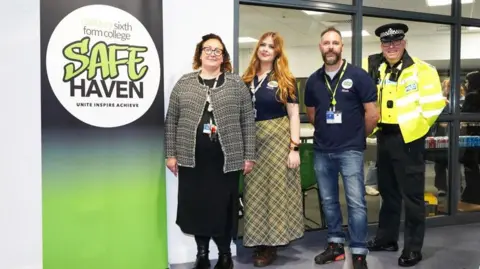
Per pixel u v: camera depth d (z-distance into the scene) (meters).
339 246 3.11
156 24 2.75
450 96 4.16
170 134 2.68
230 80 2.67
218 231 2.66
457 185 4.20
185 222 2.68
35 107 2.55
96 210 2.64
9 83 2.49
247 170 2.71
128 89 2.68
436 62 4.16
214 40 2.65
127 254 2.74
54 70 2.52
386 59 3.13
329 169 2.96
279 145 2.92
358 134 2.83
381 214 3.37
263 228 2.93
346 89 2.80
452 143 4.16
